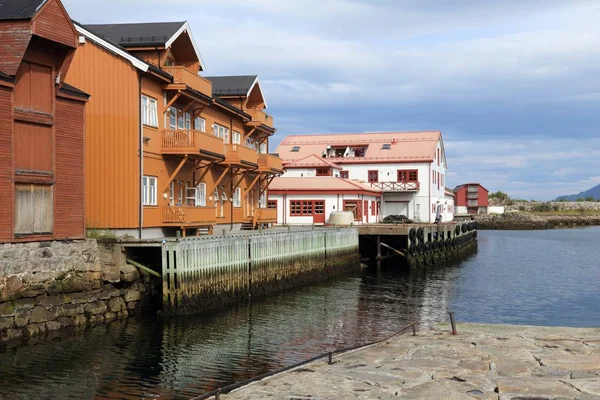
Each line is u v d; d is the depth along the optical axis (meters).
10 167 18.14
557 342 13.61
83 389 13.78
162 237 27.86
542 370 11.30
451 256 51.12
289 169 62.12
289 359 16.75
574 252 57.88
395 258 45.97
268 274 28.64
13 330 17.73
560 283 35.66
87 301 20.36
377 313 24.77
